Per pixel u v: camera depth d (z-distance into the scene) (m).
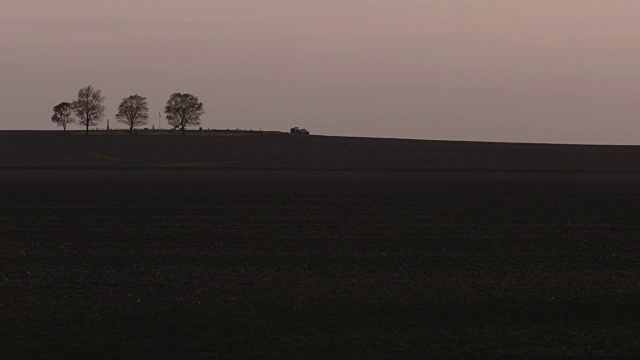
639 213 71.69
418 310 30.66
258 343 26.42
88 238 51.62
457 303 31.88
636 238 53.00
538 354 25.55
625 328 28.45
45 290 34.16
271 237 52.31
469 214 69.44
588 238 52.81
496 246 48.50
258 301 31.95
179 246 47.84
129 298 32.59
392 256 44.06
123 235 53.28
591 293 33.91
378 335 27.31
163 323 28.72
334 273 38.38
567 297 33.09
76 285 35.28
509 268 40.25
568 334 27.67
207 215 67.50
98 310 30.59
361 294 33.34
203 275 37.75
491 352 25.67
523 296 33.25
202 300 32.19
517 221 63.44
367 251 46.00
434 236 53.25
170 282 35.97
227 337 27.09
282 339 26.83
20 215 67.12
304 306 31.12
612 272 39.22
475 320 29.33
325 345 26.17
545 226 59.91
